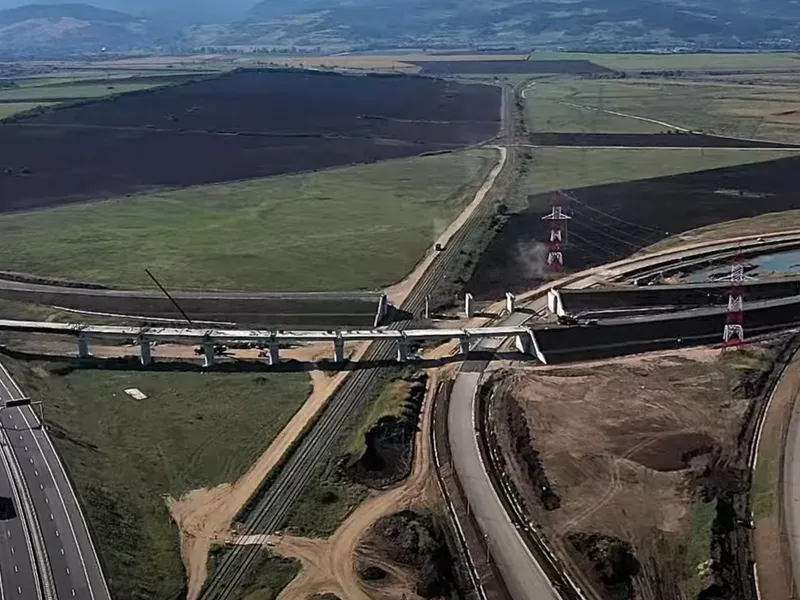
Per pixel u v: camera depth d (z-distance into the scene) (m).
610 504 73.06
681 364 99.38
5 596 59.38
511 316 114.94
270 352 100.12
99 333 101.38
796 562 66.69
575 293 115.81
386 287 127.19
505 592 62.81
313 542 68.19
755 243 147.62
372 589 62.81
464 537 68.75
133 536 68.19
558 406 89.75
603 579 64.19
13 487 72.12
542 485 75.62
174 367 100.00
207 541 68.38
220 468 78.62
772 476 77.56
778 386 94.25
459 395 92.44
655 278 130.75
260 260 138.88
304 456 80.56
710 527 69.31
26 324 104.06
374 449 81.38
